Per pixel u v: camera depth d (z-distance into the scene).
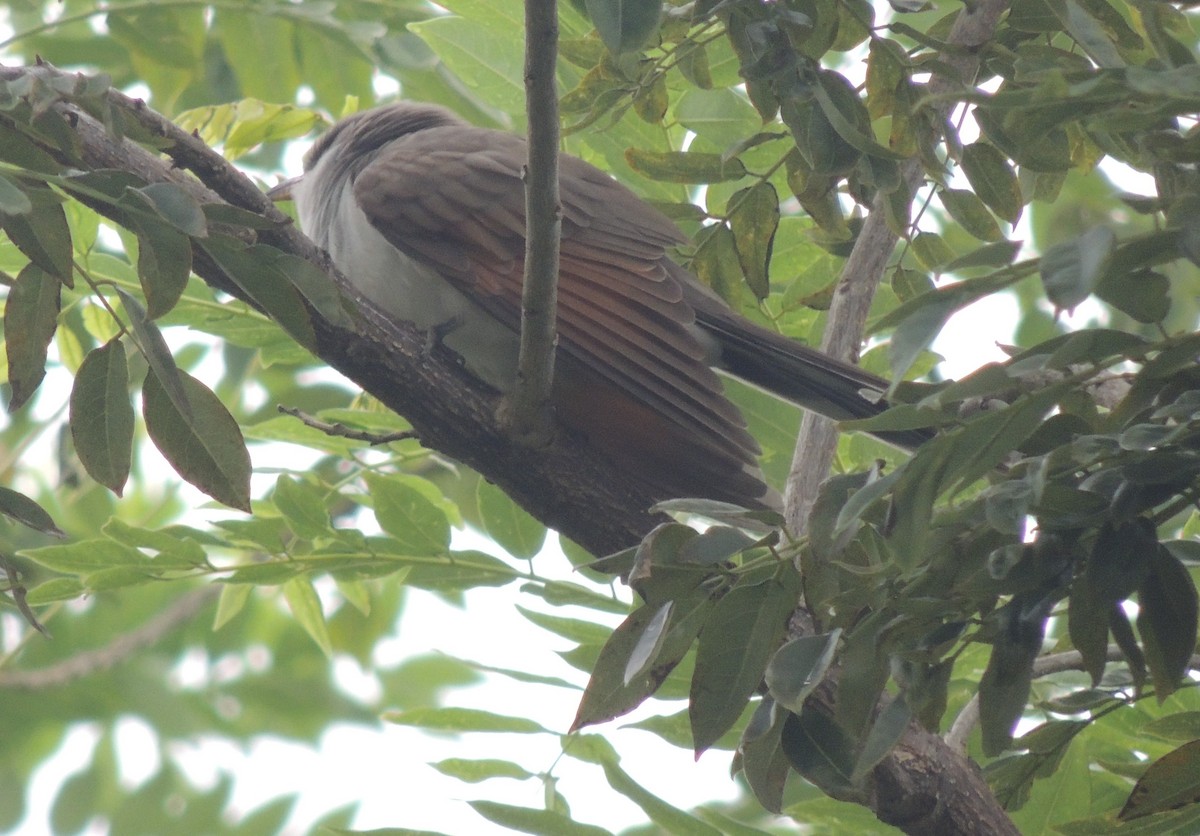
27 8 11.23
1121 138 5.30
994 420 3.96
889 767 5.61
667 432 7.31
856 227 7.61
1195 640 4.37
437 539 7.54
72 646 14.52
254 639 14.73
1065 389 3.96
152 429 4.98
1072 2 4.57
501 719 7.02
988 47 6.41
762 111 5.99
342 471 9.63
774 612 4.51
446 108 10.23
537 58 5.35
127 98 6.27
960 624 4.62
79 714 14.08
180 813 13.78
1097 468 4.30
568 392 7.34
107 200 4.66
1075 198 12.02
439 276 8.18
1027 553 4.39
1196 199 3.60
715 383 7.29
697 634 4.60
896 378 3.63
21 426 12.21
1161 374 3.96
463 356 8.39
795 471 6.91
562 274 7.66
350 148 9.79
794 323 8.76
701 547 4.44
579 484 6.81
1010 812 6.04
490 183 8.35
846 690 4.51
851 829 6.86
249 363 11.88
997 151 6.38
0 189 4.31
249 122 8.56
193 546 7.33
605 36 4.50
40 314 5.08
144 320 4.77
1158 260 3.66
